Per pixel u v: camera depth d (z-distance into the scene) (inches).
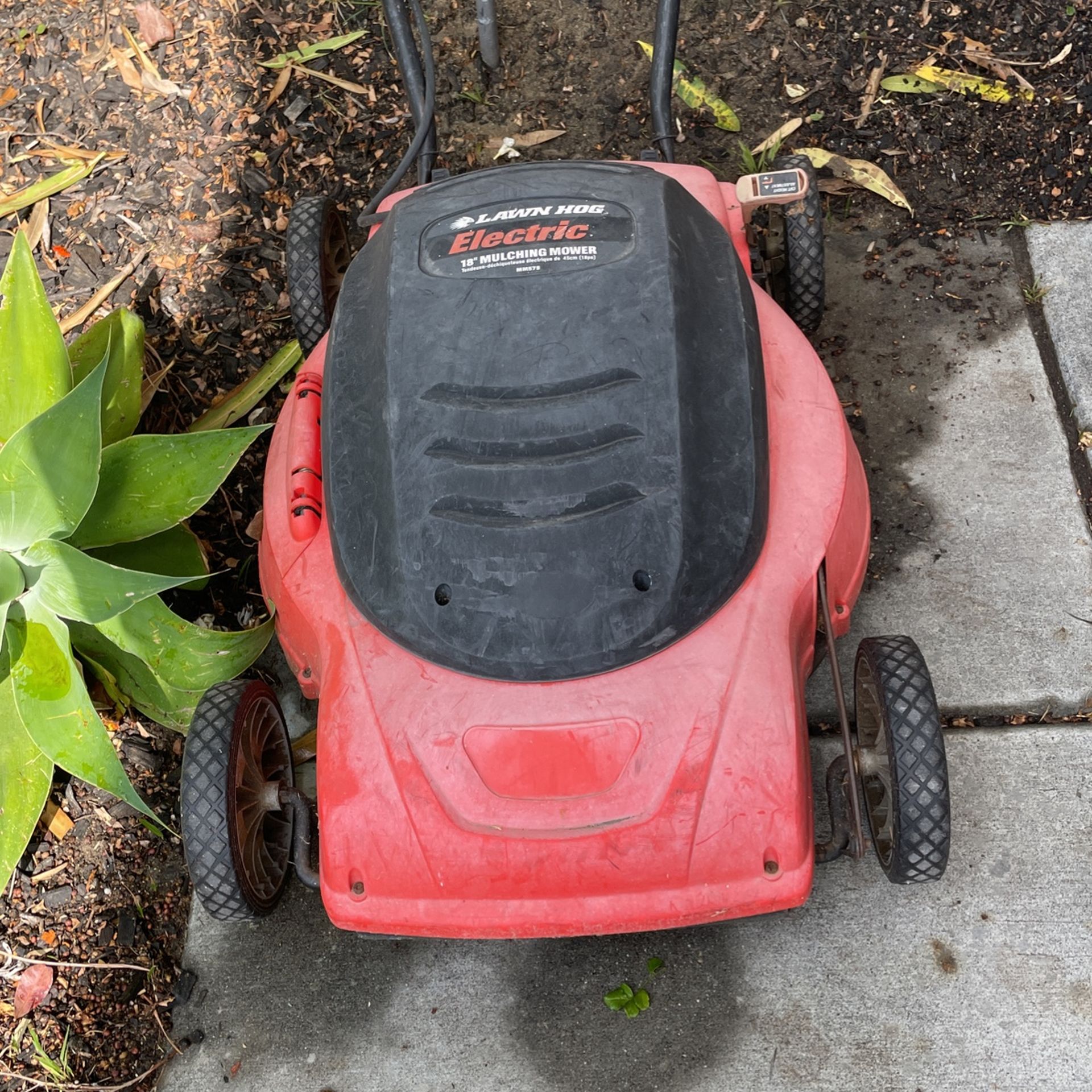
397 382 39.4
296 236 52.8
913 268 57.4
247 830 41.6
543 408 38.0
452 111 63.9
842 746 45.3
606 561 36.5
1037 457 52.5
